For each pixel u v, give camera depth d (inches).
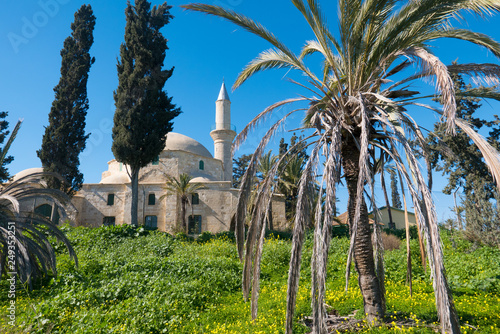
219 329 346.9
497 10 293.7
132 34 1136.2
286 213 1422.2
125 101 1115.3
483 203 717.3
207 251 770.2
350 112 332.2
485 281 431.5
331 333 303.6
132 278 517.3
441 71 239.0
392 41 327.9
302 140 347.6
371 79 337.4
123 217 1339.8
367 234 325.7
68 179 1119.6
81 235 821.2
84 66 1229.1
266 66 418.9
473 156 1058.1
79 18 1299.2
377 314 307.0
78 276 541.0
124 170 1556.3
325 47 348.5
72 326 348.8
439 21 332.2
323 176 275.9
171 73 1175.6
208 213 1357.0
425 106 316.5
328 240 245.9
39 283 533.0
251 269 347.9
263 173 1280.8
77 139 1178.6
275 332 317.1
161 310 391.9
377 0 317.7
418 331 273.3
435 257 229.3
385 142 338.0
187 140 1673.2
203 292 479.2
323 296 238.1
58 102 1178.6
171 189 1278.3
